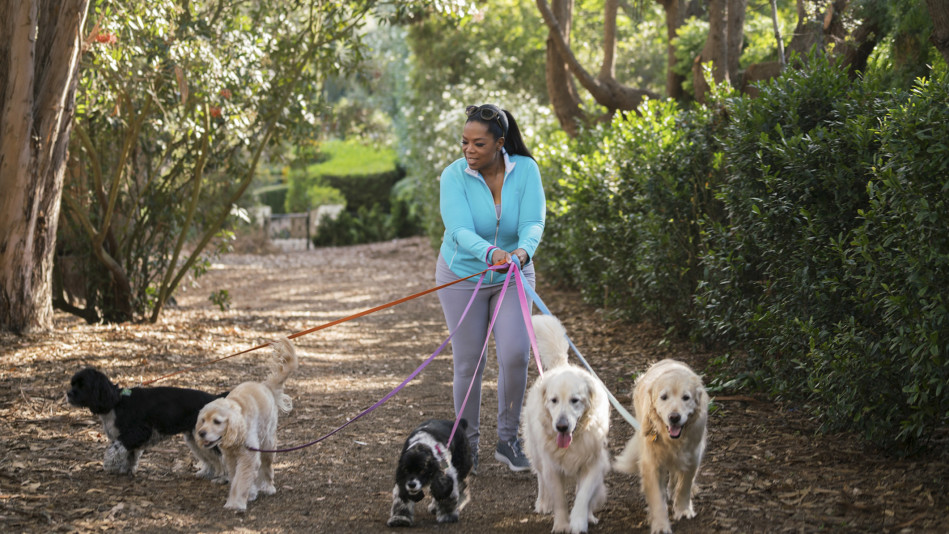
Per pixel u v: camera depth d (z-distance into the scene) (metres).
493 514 4.65
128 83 9.34
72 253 11.59
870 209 5.36
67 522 4.24
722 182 7.97
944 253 4.59
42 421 6.08
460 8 10.12
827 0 9.12
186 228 11.39
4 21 8.30
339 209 39.31
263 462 4.93
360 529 4.36
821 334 5.57
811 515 4.37
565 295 13.72
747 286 7.27
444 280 5.28
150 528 4.22
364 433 6.41
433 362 9.56
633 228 9.73
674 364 4.54
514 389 5.24
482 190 5.13
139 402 5.05
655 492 4.24
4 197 8.68
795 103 6.36
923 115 4.70
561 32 14.44
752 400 6.72
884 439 5.16
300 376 8.53
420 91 26.19
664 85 20.56
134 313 11.45
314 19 11.21
